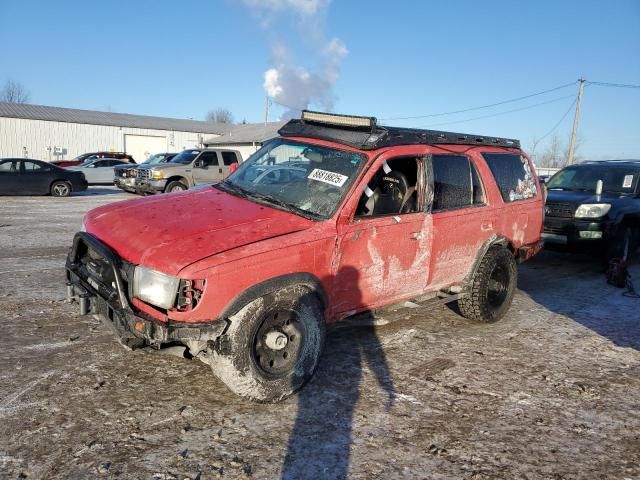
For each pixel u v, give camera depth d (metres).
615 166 9.70
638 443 3.44
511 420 3.65
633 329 5.75
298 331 3.73
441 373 4.38
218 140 50.00
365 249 4.15
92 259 3.84
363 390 3.99
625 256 8.81
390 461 3.10
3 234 10.09
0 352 4.30
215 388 3.88
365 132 4.45
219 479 2.84
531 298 6.94
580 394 4.11
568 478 3.02
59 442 3.09
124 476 2.81
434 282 4.95
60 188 19.53
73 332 4.82
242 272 3.35
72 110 50.88
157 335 3.21
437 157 4.90
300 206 4.10
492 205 5.50
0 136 42.09
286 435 3.31
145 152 50.19
